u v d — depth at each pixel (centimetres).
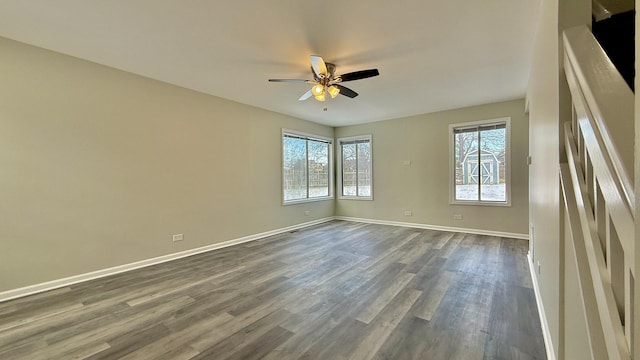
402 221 621
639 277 50
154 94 375
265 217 537
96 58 313
